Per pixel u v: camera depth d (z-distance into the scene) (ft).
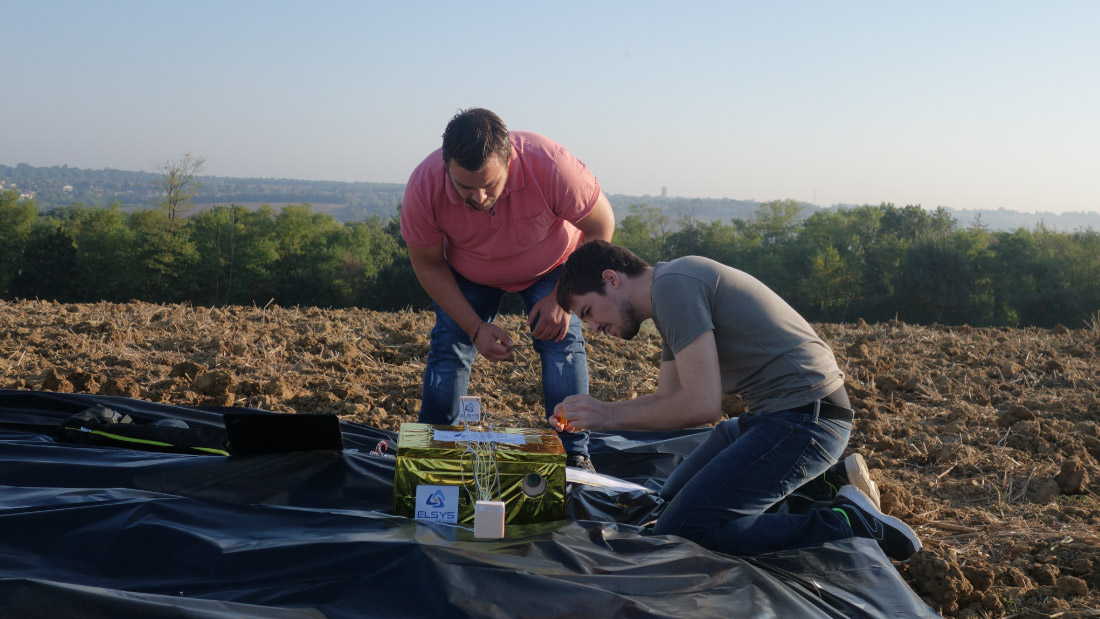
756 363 10.37
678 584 8.69
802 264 292.40
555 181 12.49
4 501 9.79
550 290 13.80
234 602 7.83
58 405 14.78
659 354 26.45
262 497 10.89
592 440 16.10
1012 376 24.07
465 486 10.03
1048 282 231.09
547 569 8.67
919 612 9.11
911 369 24.32
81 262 253.03
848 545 10.15
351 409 18.37
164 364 22.44
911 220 369.91
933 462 16.21
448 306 13.61
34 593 7.09
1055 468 15.30
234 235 262.06
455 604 7.81
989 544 11.91
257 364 22.71
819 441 10.27
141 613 7.18
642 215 366.63
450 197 12.26
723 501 10.16
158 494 10.22
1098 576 10.69
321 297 257.96
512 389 21.84
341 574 8.26
